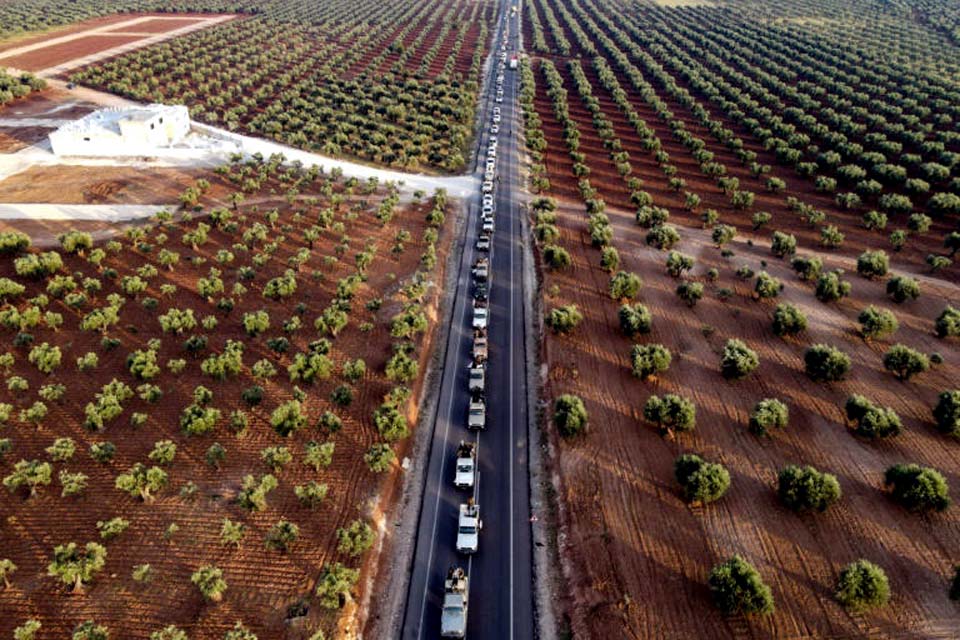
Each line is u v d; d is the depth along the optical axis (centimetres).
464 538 5519
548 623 4988
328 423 6431
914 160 13100
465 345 8294
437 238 10956
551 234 10381
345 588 4822
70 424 6731
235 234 10844
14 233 9981
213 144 14912
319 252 10344
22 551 5372
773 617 4769
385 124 16300
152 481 5722
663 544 5391
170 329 8169
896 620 4734
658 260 10119
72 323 8431
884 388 7212
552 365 7688
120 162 13838
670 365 7644
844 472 6072
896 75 19412
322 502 5838
